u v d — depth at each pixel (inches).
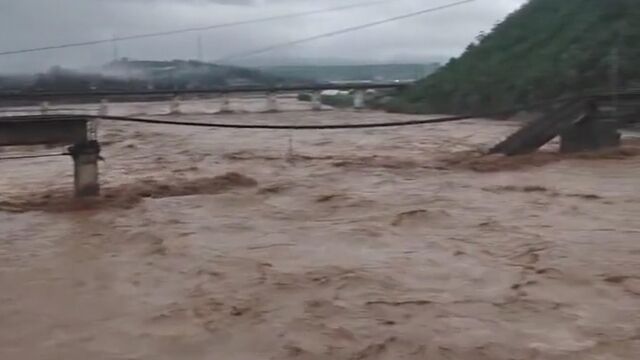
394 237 526.0
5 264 472.7
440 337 323.9
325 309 365.1
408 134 1640.0
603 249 471.5
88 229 581.0
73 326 353.1
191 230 565.3
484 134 1617.9
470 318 346.6
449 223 570.9
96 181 721.6
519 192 719.1
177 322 354.3
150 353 318.0
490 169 908.0
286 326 343.6
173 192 765.9
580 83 1910.7
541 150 1084.5
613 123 1010.1
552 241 495.8
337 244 508.1
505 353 305.1
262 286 406.9
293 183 818.2
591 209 617.9
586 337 319.9
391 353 309.7
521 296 376.8
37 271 454.3
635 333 323.3
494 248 482.6
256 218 613.0
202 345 325.4
